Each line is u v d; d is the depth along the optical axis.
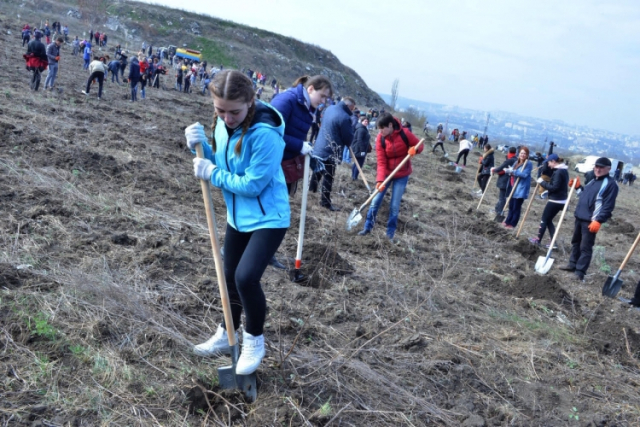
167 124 12.94
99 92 15.01
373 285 5.09
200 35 70.00
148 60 23.98
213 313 3.88
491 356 4.08
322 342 3.76
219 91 2.52
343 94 78.44
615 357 4.55
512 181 11.37
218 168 2.75
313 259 5.26
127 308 3.59
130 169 7.28
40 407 2.58
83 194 5.82
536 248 8.43
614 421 3.49
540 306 5.44
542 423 3.37
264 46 75.88
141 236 4.96
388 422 3.08
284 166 4.81
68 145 7.64
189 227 5.55
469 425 3.18
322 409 2.93
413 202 10.54
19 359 2.89
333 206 8.24
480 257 7.29
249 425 2.74
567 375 4.02
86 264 4.14
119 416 2.66
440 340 4.19
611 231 12.82
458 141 39.47
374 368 3.59
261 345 2.98
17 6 53.38
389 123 6.37
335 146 7.24
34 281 3.70
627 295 7.14
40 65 13.13
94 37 43.75
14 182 5.66
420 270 5.88
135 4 70.81
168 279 4.23
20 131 7.62
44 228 4.66
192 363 3.21
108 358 3.05
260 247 2.83
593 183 7.42
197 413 2.80
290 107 4.80
